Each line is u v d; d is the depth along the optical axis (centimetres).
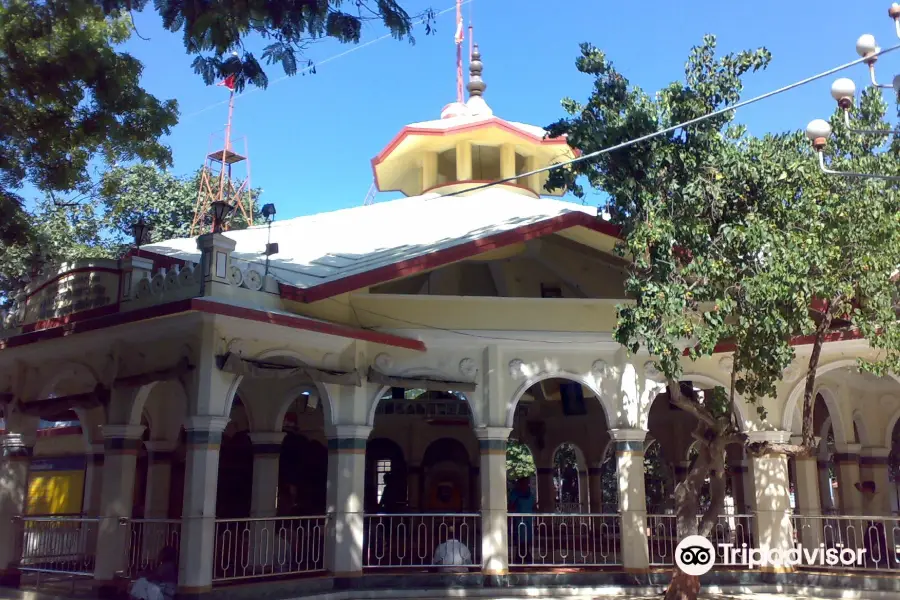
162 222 2947
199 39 909
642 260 1009
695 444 2058
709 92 1046
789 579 1341
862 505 1745
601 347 1391
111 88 1116
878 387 1827
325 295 1196
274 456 1475
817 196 1002
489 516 1307
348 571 1238
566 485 3656
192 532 1039
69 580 1274
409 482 2102
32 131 1145
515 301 1377
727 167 1005
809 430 1071
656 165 1027
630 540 1327
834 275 993
